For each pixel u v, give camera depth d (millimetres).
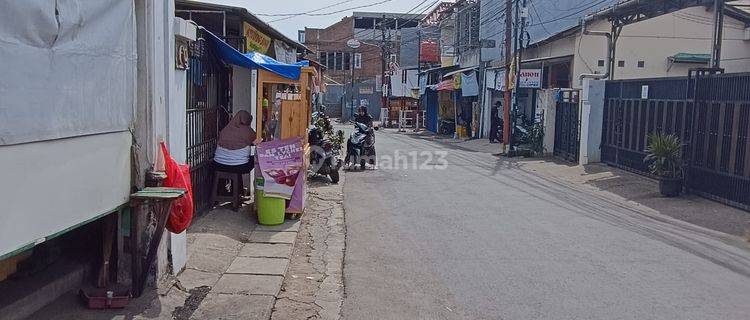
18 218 3699
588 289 6512
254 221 9562
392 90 48750
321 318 5703
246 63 9852
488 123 32656
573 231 9508
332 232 9391
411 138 33906
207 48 9445
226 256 7434
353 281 6816
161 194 5145
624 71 22062
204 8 10672
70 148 4254
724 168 11938
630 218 10797
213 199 10039
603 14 18375
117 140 4957
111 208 4871
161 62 5688
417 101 46562
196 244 7633
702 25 22062
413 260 7707
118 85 4938
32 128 3777
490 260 7703
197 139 9305
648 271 7234
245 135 10031
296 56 19656
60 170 4129
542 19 29328
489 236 9086
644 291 6457
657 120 14859
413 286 6641
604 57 22156
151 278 5680
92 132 4512
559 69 25703
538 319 5613
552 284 6688
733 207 11594
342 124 50562
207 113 9875
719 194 12094
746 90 11352
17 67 3613
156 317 5168
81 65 4324
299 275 7086
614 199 13156
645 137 15578
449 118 38781
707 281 6855
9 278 4918
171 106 5988
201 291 6051
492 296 6285
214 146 10398
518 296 6281
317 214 10750
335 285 6750
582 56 22078
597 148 18656
